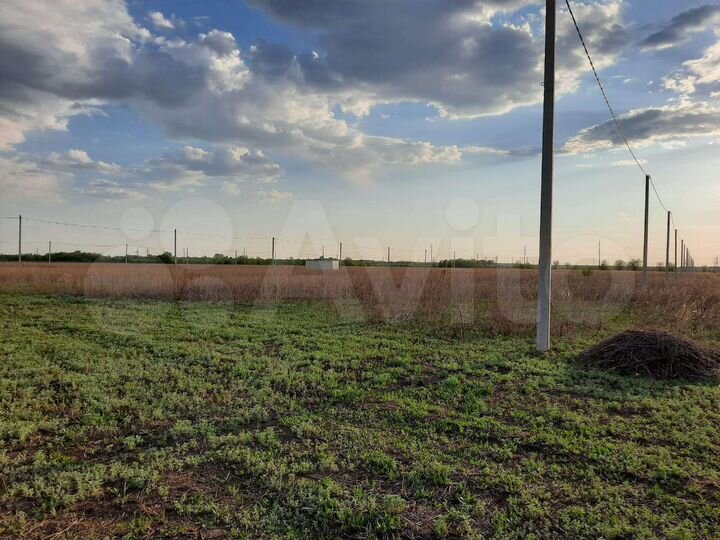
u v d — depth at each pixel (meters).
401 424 4.82
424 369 6.92
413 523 3.03
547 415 5.01
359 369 7.02
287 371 6.77
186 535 2.90
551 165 8.06
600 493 3.38
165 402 5.37
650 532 2.90
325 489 3.42
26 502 3.27
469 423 4.75
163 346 8.38
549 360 7.47
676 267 35.81
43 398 5.45
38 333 9.50
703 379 6.38
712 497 3.35
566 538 2.88
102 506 3.22
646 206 21.00
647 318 11.54
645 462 3.87
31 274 20.67
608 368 6.89
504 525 3.01
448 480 3.56
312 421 4.89
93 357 7.50
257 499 3.32
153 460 3.91
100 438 4.42
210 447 4.20
